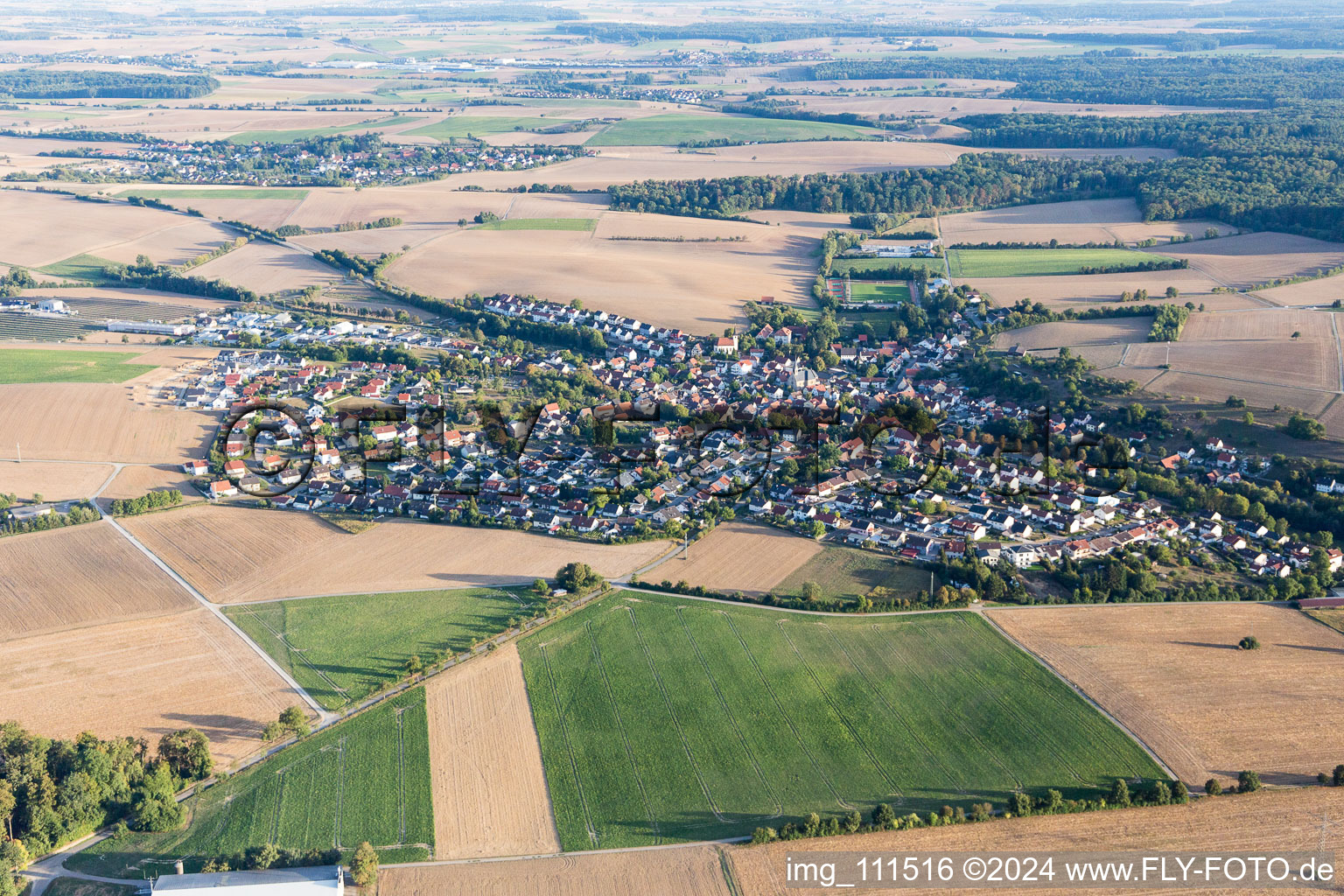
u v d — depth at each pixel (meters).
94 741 180.12
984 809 169.00
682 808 173.00
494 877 158.88
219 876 156.62
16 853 160.00
